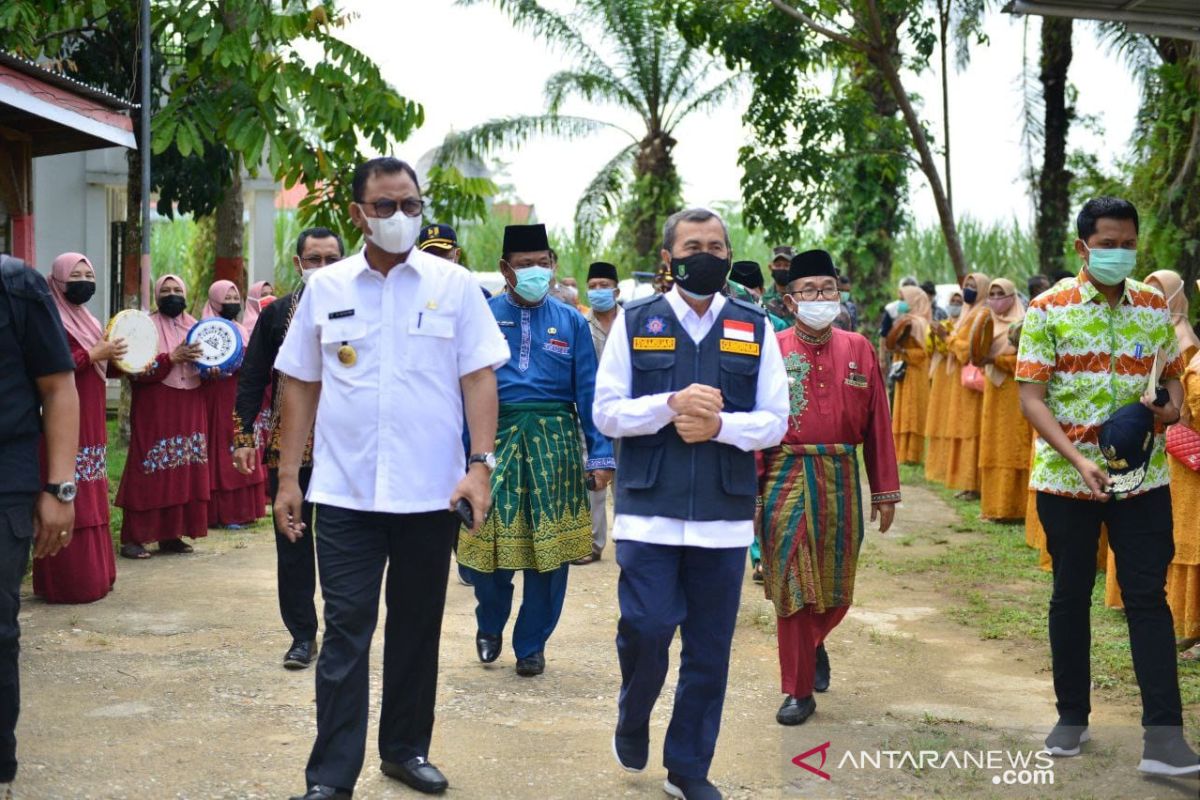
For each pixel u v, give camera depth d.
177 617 7.05
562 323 6.01
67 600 7.34
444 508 4.14
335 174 11.26
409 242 4.04
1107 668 6.20
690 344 4.20
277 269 24.86
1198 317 9.54
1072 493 4.71
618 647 4.32
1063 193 16.12
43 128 7.58
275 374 5.93
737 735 5.12
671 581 4.19
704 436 4.05
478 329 4.19
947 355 12.49
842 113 14.88
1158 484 4.65
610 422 4.16
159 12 10.72
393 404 4.06
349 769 3.97
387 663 4.32
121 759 4.66
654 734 5.09
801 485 5.19
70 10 11.27
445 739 4.98
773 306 8.13
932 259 24.11
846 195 16.47
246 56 10.05
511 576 6.14
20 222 7.65
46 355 4.17
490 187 12.85
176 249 24.98
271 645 6.44
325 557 4.07
